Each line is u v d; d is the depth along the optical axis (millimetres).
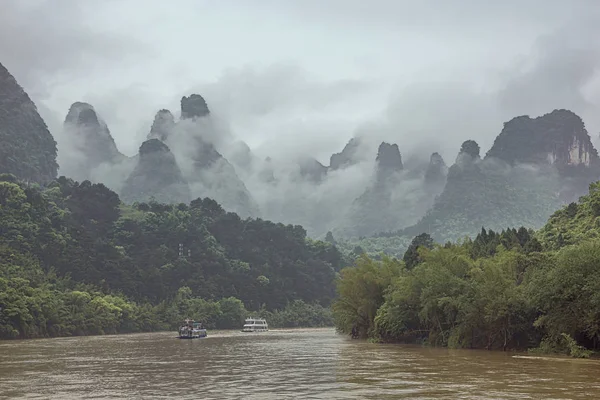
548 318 65250
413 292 89562
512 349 72812
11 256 157125
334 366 58500
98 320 148000
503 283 72500
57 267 173000
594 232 98438
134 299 185375
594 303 58125
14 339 120750
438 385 43312
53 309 134125
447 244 100062
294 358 69312
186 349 88750
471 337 78625
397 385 43625
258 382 46250
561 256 65750
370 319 108500
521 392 39562
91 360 68250
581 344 65000
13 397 39656
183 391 41594
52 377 50938
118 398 38812
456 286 78938
